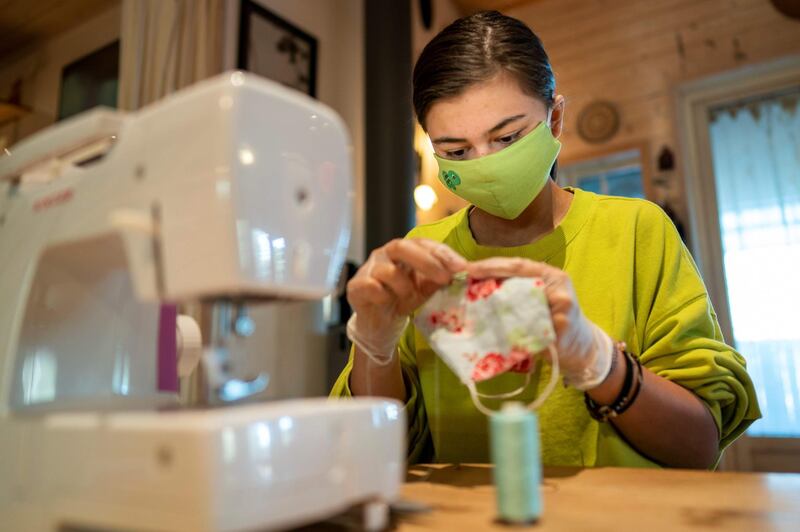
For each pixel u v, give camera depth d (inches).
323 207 23.3
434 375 42.4
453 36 38.7
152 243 21.9
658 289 39.0
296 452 19.3
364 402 22.8
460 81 37.1
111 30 84.8
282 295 22.2
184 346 33.0
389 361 36.0
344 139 24.5
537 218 44.3
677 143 126.4
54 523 20.6
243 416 18.6
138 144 22.8
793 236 117.6
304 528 22.1
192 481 17.1
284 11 108.2
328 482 20.2
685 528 20.3
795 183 119.3
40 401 25.0
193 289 20.8
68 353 26.1
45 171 27.5
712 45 126.8
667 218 41.6
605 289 39.5
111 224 22.5
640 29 135.4
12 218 27.4
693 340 35.9
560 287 28.4
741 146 125.5
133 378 28.5
